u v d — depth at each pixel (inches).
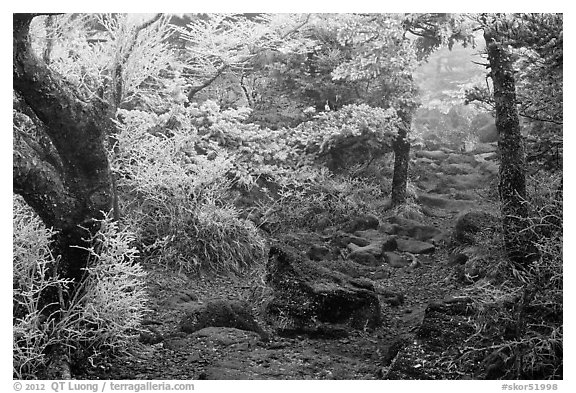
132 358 176.4
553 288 165.0
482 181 464.4
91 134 163.5
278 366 177.5
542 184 219.9
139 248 277.6
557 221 199.0
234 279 275.6
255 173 352.8
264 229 346.3
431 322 177.3
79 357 165.9
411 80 390.0
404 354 166.2
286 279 228.8
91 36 305.7
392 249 325.1
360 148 413.4
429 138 563.5
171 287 249.6
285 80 433.4
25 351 155.3
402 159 403.5
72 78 227.6
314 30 416.5
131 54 211.5
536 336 152.8
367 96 404.2
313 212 367.2
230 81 435.8
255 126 350.9
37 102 156.4
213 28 392.8
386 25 332.2
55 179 162.2
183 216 289.3
